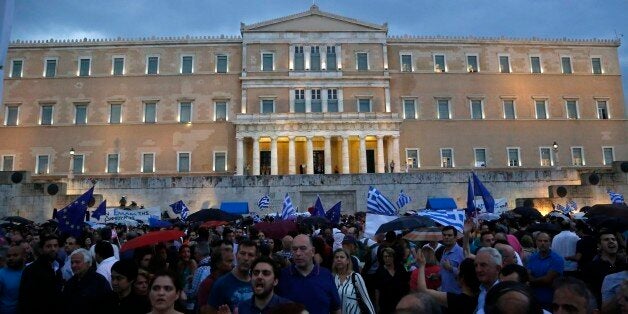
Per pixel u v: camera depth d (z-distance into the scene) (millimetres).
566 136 73000
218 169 69000
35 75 70562
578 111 74000
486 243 11977
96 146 69062
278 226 15867
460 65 73750
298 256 8367
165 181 51344
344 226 21266
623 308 5969
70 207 17656
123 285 8578
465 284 8125
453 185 52875
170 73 71250
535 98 73688
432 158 70562
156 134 69688
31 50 71125
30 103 69812
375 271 11945
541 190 53250
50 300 9531
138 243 11734
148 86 70938
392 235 13180
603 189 48406
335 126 66500
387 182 52344
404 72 72562
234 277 8453
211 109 70438
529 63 74812
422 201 52375
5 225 24578
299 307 4703
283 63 71125
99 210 28812
